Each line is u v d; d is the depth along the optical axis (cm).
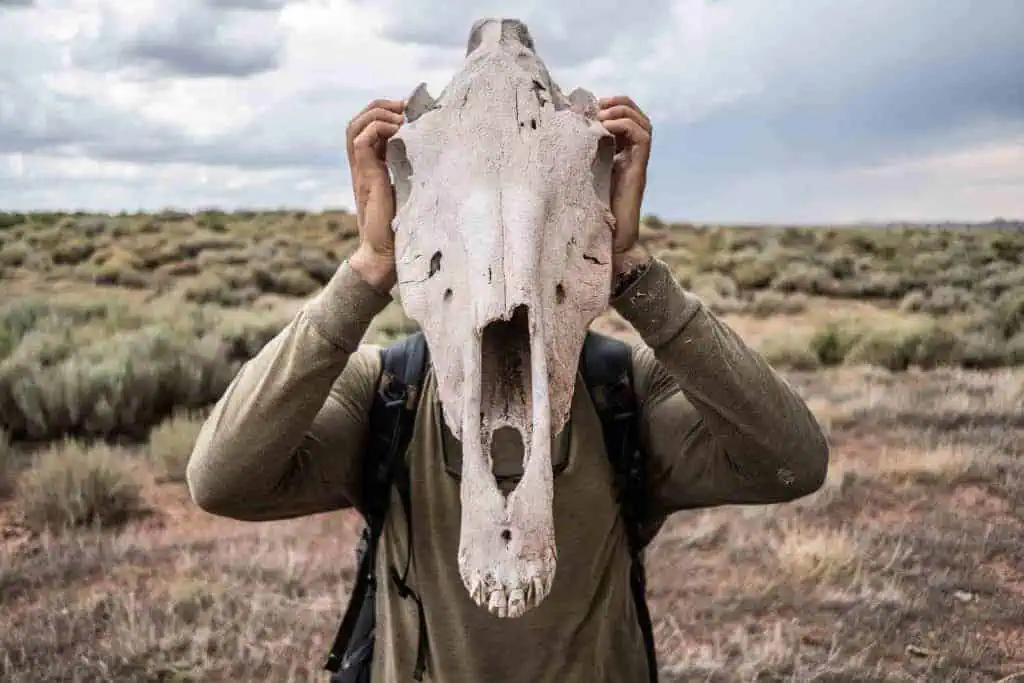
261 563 694
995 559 721
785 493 240
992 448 1020
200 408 1220
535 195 179
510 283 163
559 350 172
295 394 215
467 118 192
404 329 1711
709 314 219
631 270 209
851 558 694
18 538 781
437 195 187
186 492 918
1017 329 2083
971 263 3975
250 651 548
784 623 604
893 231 5684
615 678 238
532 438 153
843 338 1833
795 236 4897
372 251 210
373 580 256
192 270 3083
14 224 4569
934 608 621
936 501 866
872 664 548
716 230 5328
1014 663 549
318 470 243
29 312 1773
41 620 594
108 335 1567
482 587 144
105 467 852
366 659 252
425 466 233
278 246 3759
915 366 1683
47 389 1098
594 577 232
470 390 156
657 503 261
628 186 209
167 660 546
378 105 213
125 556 722
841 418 1189
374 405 243
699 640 583
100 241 3678
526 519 146
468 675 228
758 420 222
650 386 251
